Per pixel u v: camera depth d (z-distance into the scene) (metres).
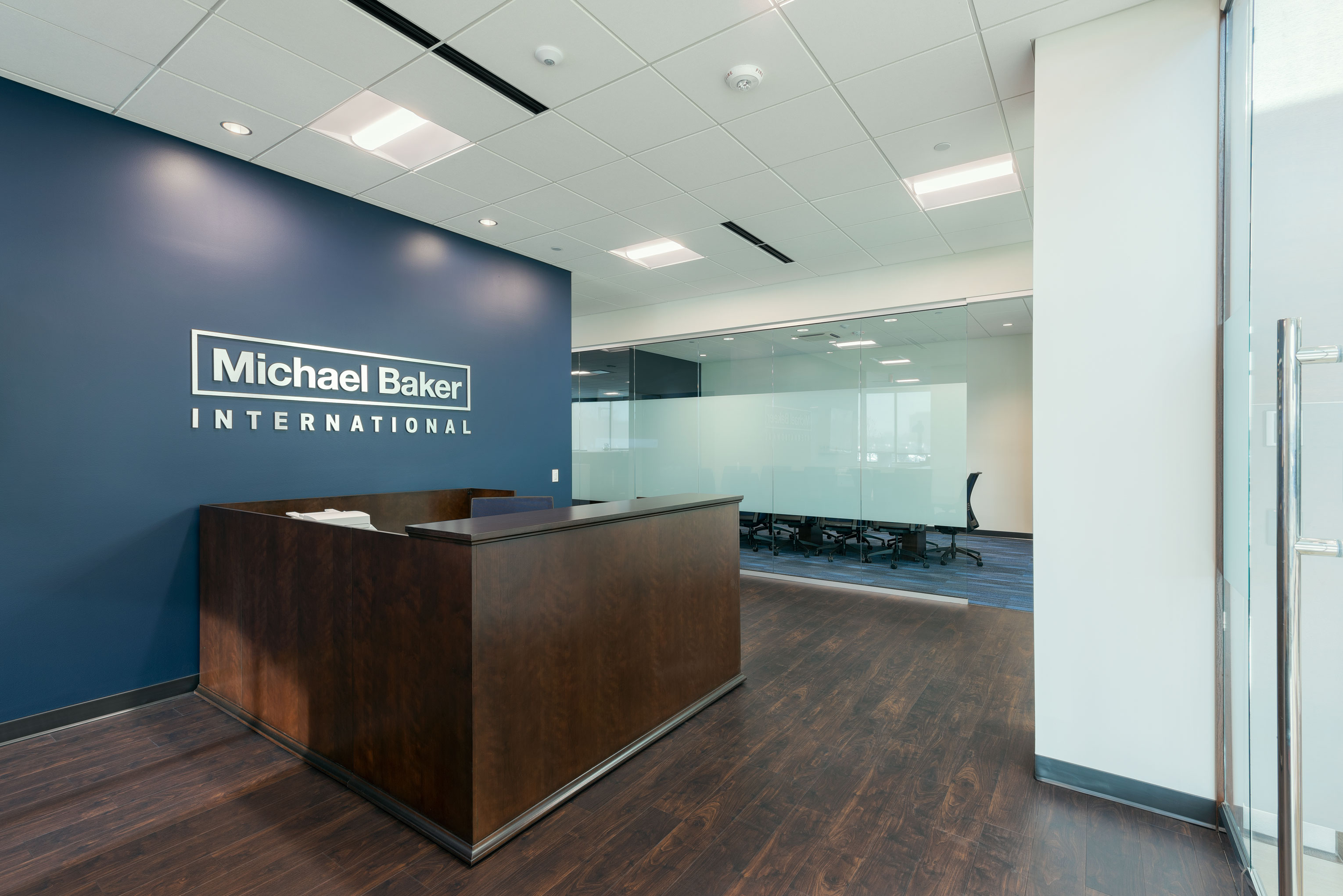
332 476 4.12
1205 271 2.22
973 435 8.98
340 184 4.02
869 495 5.92
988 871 1.97
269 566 2.89
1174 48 2.29
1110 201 2.39
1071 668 2.46
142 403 3.30
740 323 6.70
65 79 2.88
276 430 3.83
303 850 2.07
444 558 2.08
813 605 5.29
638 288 6.61
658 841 2.12
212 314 3.56
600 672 2.55
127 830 2.18
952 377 5.51
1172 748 2.28
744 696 3.35
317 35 2.58
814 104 3.11
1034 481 2.52
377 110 3.27
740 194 4.16
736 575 3.53
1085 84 2.46
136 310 3.28
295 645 2.74
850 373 6.05
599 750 2.54
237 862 2.01
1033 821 2.24
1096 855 2.05
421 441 4.68
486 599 2.05
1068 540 2.46
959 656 3.96
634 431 7.66
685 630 3.09
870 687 3.47
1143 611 2.33
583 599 2.47
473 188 4.08
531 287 5.58
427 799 2.16
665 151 3.58
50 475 3.01
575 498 8.29
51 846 2.10
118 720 3.11
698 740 2.85
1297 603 1.30
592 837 2.14
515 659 2.17
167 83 2.92
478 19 2.48
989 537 8.83
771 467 6.54
